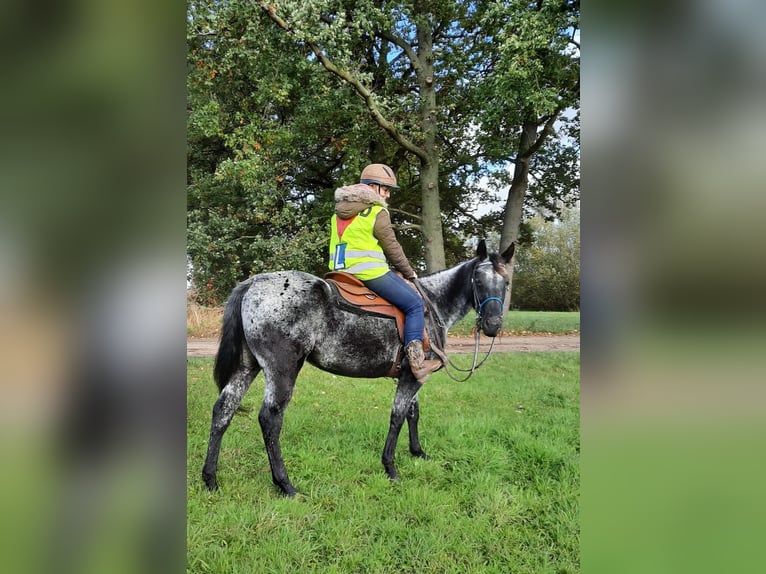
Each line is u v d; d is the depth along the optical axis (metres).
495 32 9.65
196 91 9.20
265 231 11.36
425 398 5.46
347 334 3.16
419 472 3.36
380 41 11.65
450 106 11.02
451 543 2.52
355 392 5.79
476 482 3.18
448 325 3.67
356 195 3.22
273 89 9.37
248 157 9.45
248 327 3.05
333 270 3.37
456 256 14.34
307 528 2.64
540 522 2.75
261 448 3.73
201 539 2.44
